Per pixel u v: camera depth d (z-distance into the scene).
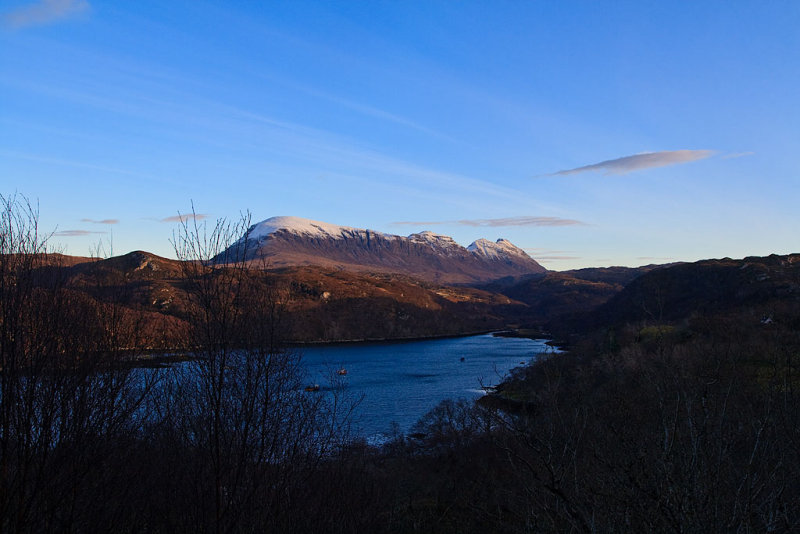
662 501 5.44
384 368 101.31
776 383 7.00
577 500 6.02
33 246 8.66
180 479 9.05
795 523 5.52
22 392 7.48
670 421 6.49
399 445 42.09
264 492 8.88
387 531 17.08
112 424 8.46
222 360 8.61
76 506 8.08
